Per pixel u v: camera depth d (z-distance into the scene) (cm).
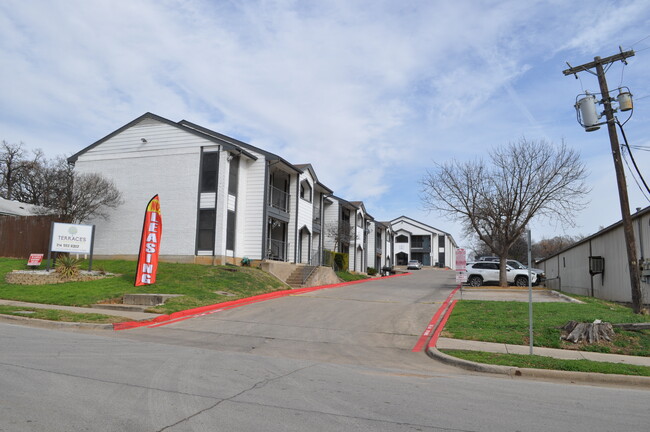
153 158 2598
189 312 1537
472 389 735
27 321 1297
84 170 2716
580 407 645
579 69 1597
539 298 2167
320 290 2520
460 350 1059
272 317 1535
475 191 2889
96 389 636
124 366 791
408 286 2992
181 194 2523
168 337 1183
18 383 649
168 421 517
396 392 693
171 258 2491
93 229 2094
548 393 729
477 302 1745
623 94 1534
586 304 1645
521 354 1015
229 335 1244
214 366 830
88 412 538
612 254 2236
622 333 1152
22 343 957
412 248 8425
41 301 1625
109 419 517
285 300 1959
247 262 2583
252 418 538
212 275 2147
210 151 2519
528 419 576
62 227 2023
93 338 1087
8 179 4950
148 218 1919
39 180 4134
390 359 1016
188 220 2491
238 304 1783
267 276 2422
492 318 1392
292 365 884
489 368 902
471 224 3105
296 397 640
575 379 855
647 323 1174
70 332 1180
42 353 865
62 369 744
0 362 773
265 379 746
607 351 1075
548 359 953
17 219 2706
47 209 2722
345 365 919
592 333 1134
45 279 1920
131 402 583
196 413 548
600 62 1573
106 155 2686
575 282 2938
